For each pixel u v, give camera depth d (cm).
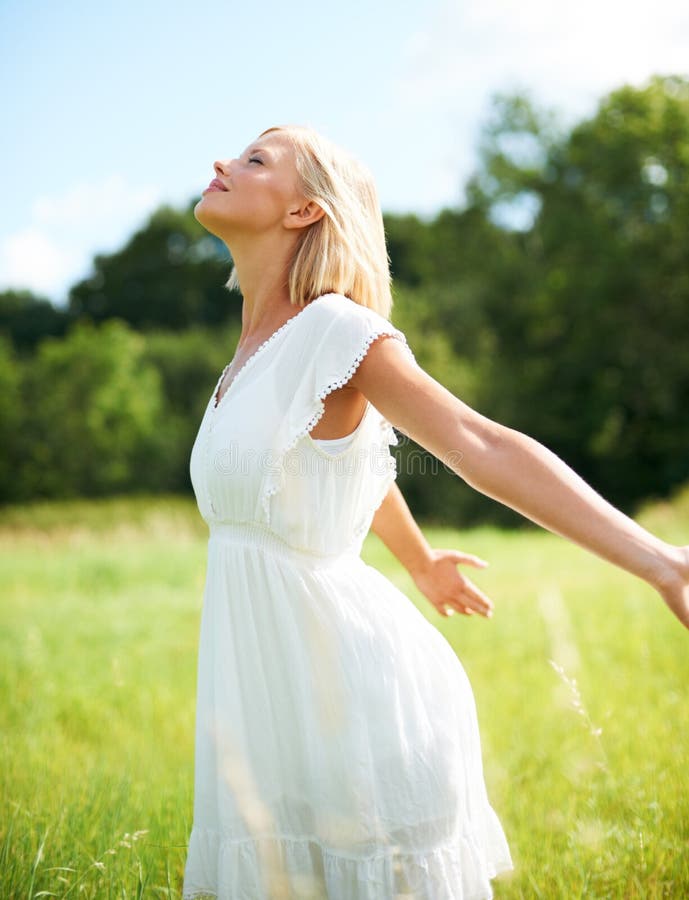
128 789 303
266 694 178
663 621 610
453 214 3472
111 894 232
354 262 191
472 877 177
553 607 667
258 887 173
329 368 170
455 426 158
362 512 193
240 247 197
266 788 176
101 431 3400
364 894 165
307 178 191
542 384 3006
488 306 3192
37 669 576
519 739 380
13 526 2258
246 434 177
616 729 373
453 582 229
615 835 264
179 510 2519
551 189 3047
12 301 4862
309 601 177
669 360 2766
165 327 4781
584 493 149
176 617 791
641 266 2733
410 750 171
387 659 176
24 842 257
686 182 2739
